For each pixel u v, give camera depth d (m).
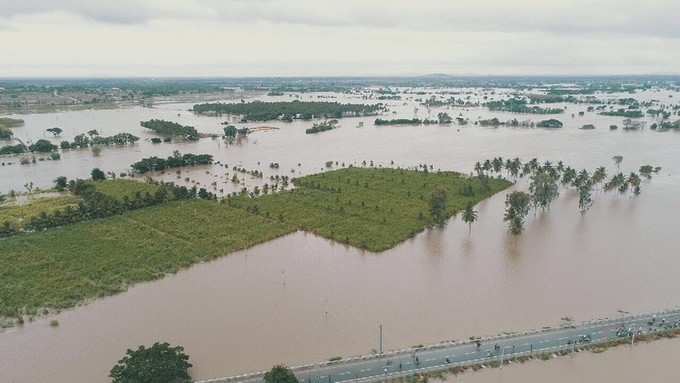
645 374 99.44
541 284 137.00
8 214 187.25
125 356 104.81
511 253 159.38
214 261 153.25
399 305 126.12
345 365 102.31
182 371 95.31
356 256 157.62
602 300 127.44
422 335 112.88
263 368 101.94
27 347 109.19
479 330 114.44
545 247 164.38
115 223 180.25
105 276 139.12
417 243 168.88
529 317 119.75
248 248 163.50
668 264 149.00
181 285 137.25
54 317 120.62
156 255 153.12
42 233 168.75
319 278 141.50
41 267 143.25
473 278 141.25
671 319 117.50
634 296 129.38
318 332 114.50
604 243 167.38
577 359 104.31
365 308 124.69
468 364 102.00
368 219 189.25
